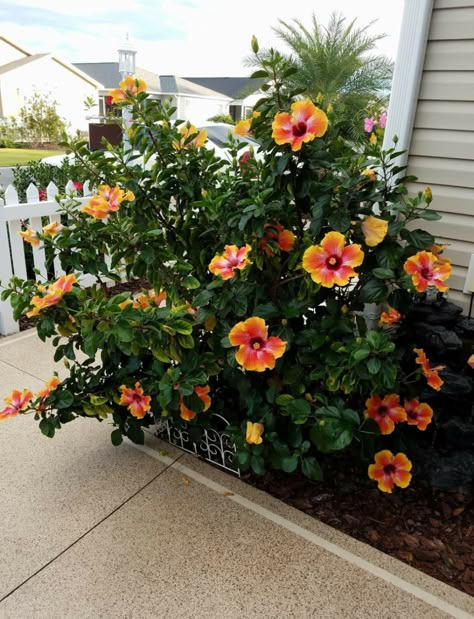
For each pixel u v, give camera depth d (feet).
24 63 75.77
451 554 5.07
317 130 4.87
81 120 83.51
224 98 84.99
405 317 6.64
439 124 6.61
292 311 5.46
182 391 5.29
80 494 5.89
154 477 6.23
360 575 4.84
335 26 36.37
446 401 6.24
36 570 4.85
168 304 6.24
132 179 6.61
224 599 4.59
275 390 5.65
